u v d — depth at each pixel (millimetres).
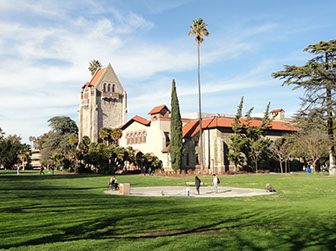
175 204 18562
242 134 55875
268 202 20344
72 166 71250
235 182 37375
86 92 84375
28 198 19266
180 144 52688
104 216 13156
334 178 38219
